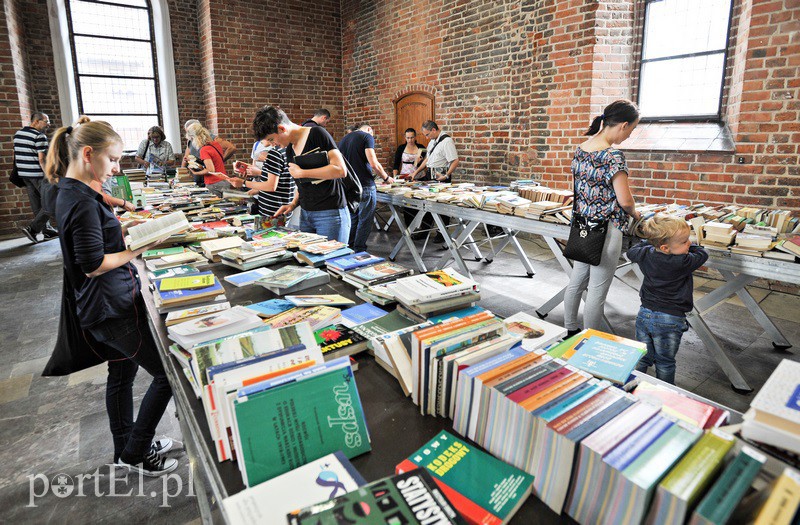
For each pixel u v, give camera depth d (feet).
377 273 6.16
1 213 21.03
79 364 6.02
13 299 13.16
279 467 2.77
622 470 2.15
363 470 2.91
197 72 27.02
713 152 13.08
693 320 8.18
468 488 2.62
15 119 20.66
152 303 5.58
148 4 25.54
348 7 26.32
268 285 6.01
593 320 8.74
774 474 2.02
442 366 3.28
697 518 1.93
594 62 15.29
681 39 14.65
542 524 2.46
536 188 12.12
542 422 2.54
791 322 10.48
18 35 21.52
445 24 20.35
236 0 24.44
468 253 16.84
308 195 9.75
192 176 18.63
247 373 3.16
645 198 14.87
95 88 25.16
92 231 5.00
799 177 11.65
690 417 2.92
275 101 26.40
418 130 22.93
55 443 7.09
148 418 6.04
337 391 3.06
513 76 17.89
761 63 11.85
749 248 7.30
